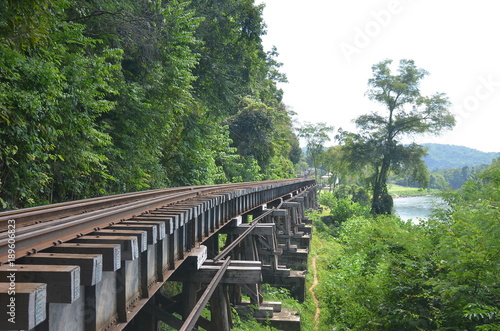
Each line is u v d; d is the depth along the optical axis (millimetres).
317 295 18125
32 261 3068
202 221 8305
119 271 4199
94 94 10680
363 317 9891
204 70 25328
